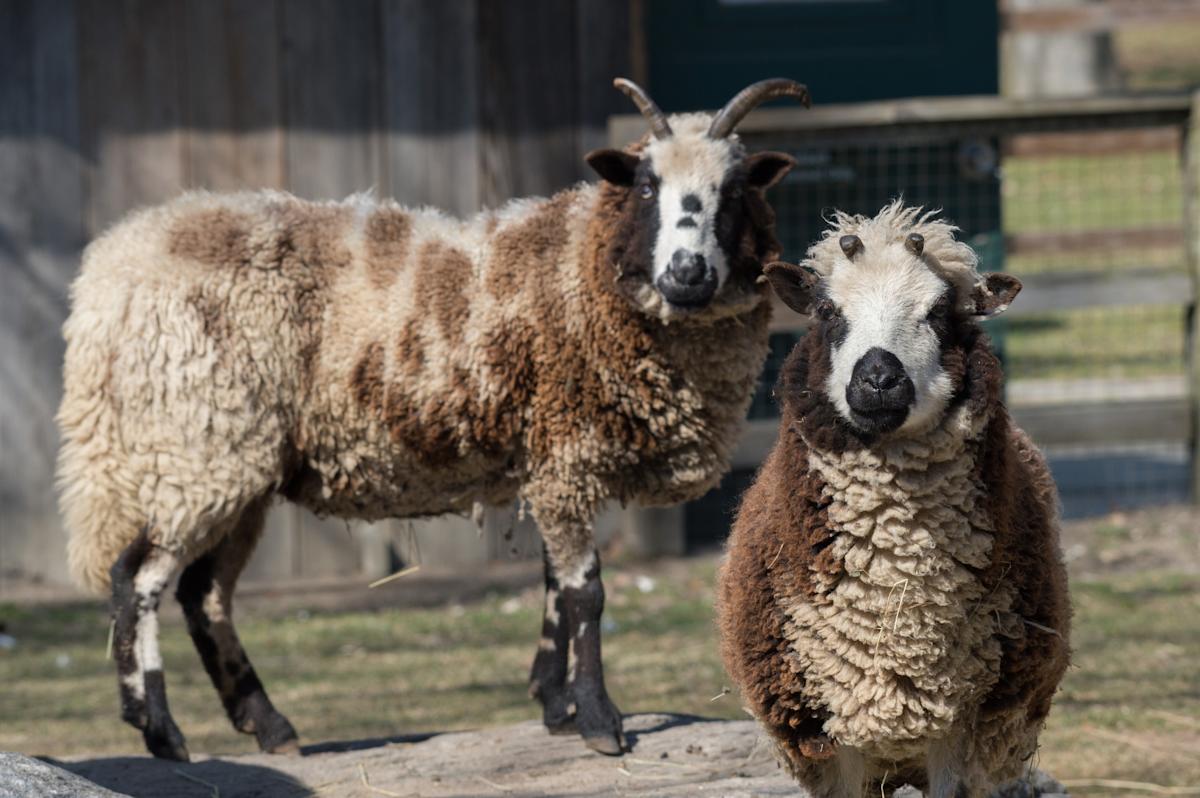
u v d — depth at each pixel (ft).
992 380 23.18
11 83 59.88
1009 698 23.52
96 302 34.35
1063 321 104.22
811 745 24.14
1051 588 23.71
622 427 33.37
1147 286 63.62
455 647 51.49
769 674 24.00
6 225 60.18
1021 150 126.93
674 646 50.06
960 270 23.89
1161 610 51.85
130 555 33.58
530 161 61.46
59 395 60.85
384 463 34.96
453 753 32.96
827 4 67.26
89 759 33.22
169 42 59.82
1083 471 71.92
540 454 33.65
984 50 68.13
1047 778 30.76
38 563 61.62
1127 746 38.75
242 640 52.65
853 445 22.99
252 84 60.18
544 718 34.37
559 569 33.94
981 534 23.03
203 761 33.14
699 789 29.99
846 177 64.64
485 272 34.09
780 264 24.84
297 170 60.59
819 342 23.75
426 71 60.75
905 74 67.97
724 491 63.21
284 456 34.73
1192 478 64.54
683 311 32.24
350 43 60.44
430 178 61.05
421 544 62.28
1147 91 62.80
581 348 33.12
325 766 32.48
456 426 33.91
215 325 33.81
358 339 34.22
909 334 23.02
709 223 32.89
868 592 23.09
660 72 66.54
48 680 48.85
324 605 57.52
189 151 60.18
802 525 23.40
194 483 33.47
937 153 64.85
